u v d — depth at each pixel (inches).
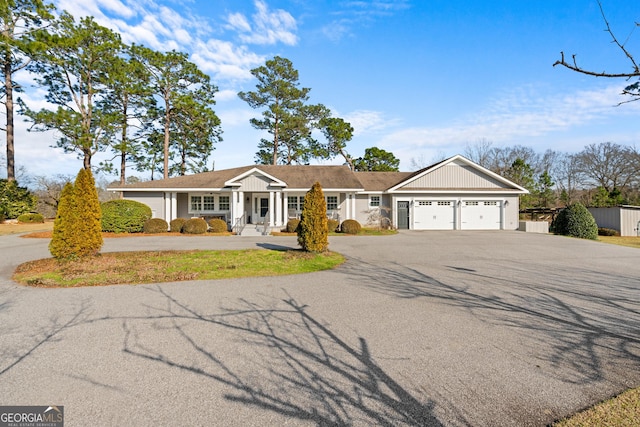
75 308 191.6
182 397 102.3
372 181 930.1
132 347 138.6
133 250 441.7
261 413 94.6
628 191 1360.7
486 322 171.8
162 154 1175.0
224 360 127.4
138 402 99.5
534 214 1090.7
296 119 1192.2
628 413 94.2
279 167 941.2
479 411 96.0
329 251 424.8
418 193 819.4
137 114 1081.4
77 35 881.5
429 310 191.6
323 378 114.5
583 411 95.7
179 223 732.7
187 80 1079.0
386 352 135.4
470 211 822.5
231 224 772.6
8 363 124.1
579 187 1562.5
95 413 94.2
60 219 335.3
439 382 112.2
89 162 946.7
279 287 245.3
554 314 185.3
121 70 942.4
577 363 126.6
